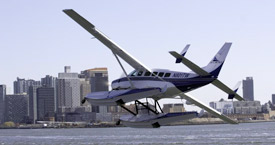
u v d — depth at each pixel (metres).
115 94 95.94
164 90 93.81
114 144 180.75
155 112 98.81
